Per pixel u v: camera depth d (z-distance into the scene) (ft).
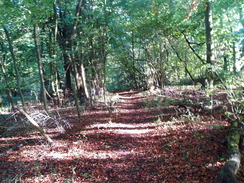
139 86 94.73
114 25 48.47
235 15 51.16
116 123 31.81
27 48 51.67
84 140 24.12
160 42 59.93
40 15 28.43
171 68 68.23
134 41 68.18
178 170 15.71
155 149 20.29
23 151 21.85
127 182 15.03
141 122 31.71
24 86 58.70
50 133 27.66
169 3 42.96
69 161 18.83
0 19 25.38
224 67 32.71
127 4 46.26
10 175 16.74
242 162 14.99
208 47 40.96
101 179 15.61
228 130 19.62
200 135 21.33
